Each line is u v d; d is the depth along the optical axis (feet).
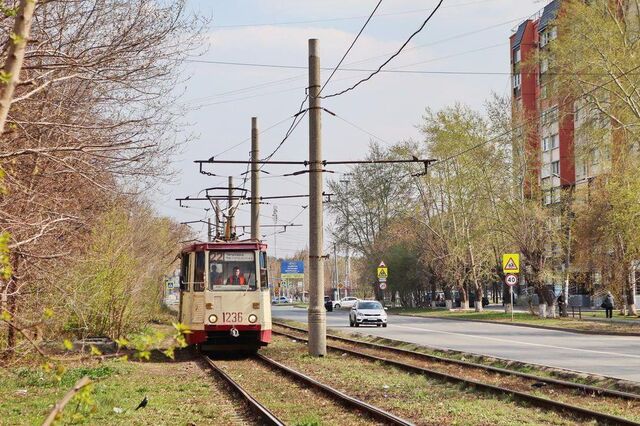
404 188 252.42
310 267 91.91
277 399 56.54
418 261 272.10
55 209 51.67
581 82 148.25
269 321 95.35
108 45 46.70
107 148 43.42
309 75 90.58
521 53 279.08
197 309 93.35
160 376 72.38
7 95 19.13
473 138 210.18
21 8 19.36
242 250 94.89
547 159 264.52
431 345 107.86
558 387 60.85
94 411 22.94
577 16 147.74
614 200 145.89
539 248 183.11
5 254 23.00
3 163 41.29
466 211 217.36
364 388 62.03
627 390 58.95
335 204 288.51
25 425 43.60
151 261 141.79
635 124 144.56
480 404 52.24
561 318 181.88
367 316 164.55
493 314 209.87
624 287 174.81
